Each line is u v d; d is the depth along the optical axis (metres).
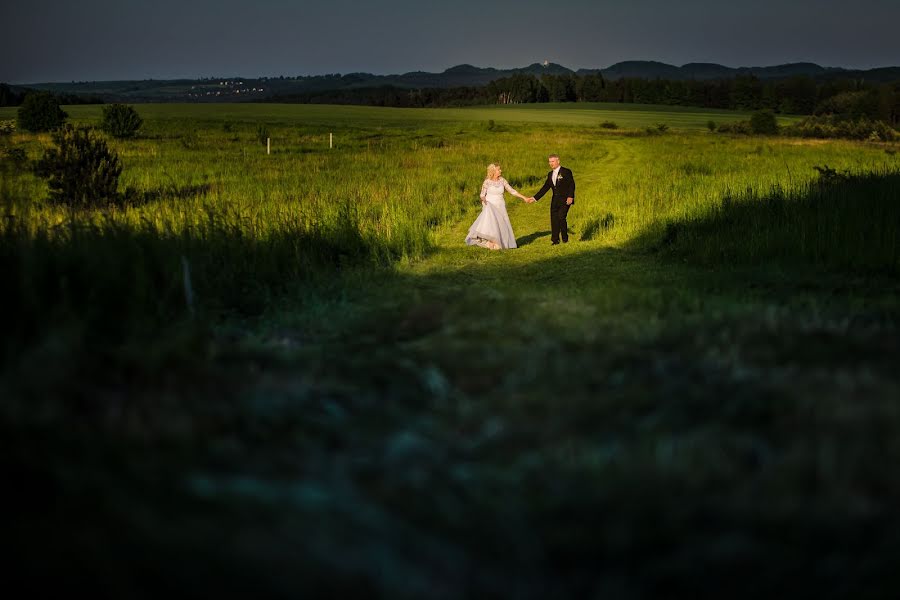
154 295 6.82
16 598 2.01
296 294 8.43
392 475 3.22
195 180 24.52
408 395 4.48
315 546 2.46
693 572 2.54
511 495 3.14
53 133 16.47
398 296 8.20
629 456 3.31
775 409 3.73
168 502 2.61
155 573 2.19
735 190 16.66
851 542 2.62
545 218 18.62
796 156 35.31
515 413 4.09
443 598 2.36
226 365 4.79
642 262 11.68
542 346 5.37
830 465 3.03
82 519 2.37
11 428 2.96
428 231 14.73
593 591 2.48
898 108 111.31
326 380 4.71
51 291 6.09
